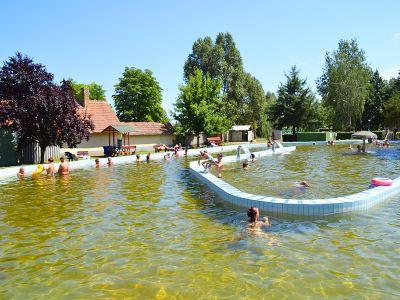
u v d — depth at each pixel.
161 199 14.18
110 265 7.38
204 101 49.59
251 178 18.98
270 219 10.74
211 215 11.41
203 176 18.64
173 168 25.45
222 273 6.84
